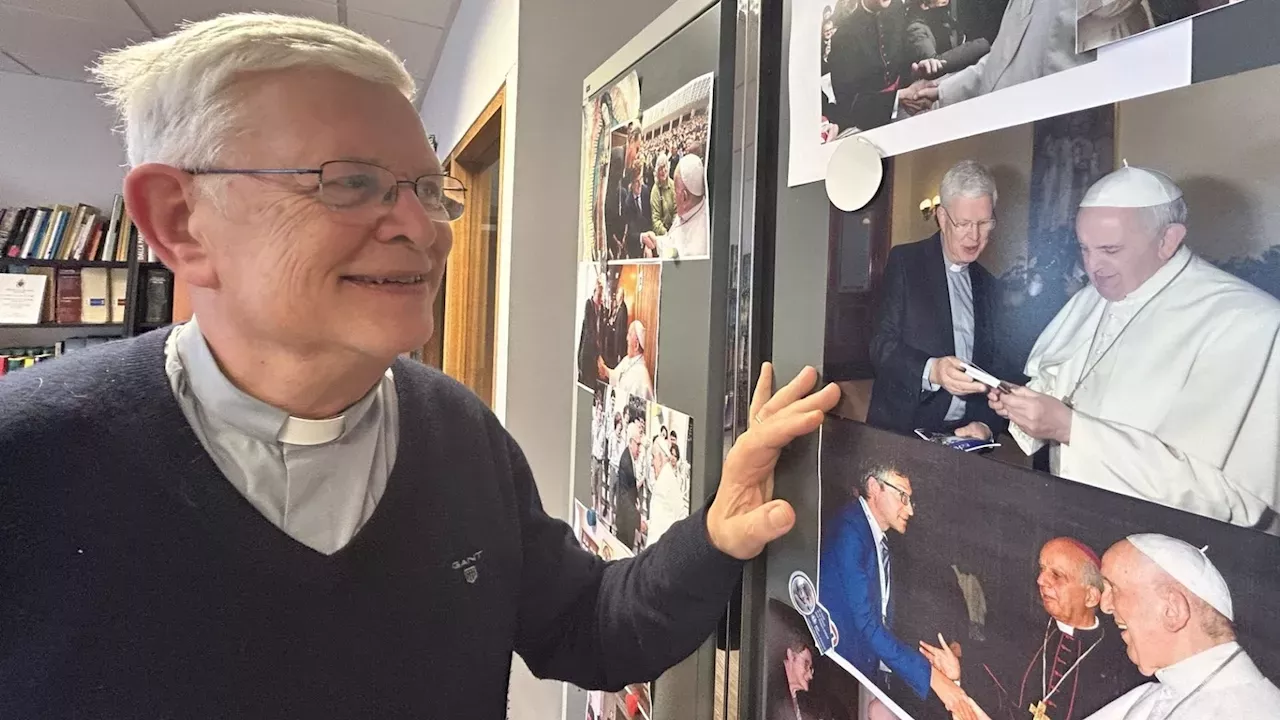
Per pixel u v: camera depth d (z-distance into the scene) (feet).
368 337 1.83
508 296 5.16
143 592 1.78
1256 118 0.93
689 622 2.34
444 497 2.35
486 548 2.43
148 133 1.84
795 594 2.06
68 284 12.01
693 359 2.56
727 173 2.38
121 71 1.90
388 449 2.30
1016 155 1.30
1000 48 1.33
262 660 1.88
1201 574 1.01
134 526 1.80
